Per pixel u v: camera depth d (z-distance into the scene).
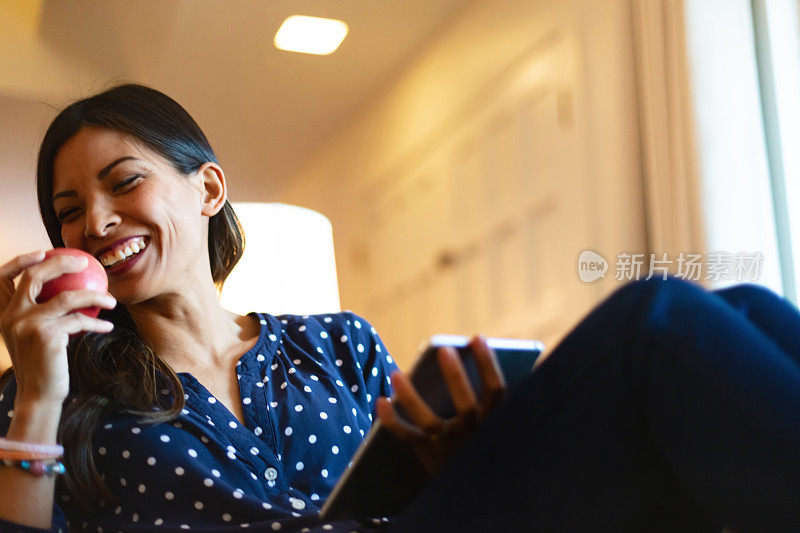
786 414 0.70
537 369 0.86
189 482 1.17
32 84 4.09
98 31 3.94
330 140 4.99
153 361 1.26
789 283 2.88
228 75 4.32
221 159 5.02
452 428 0.94
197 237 1.36
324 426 1.29
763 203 2.89
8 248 5.39
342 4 3.94
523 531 0.86
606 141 3.24
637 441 0.82
